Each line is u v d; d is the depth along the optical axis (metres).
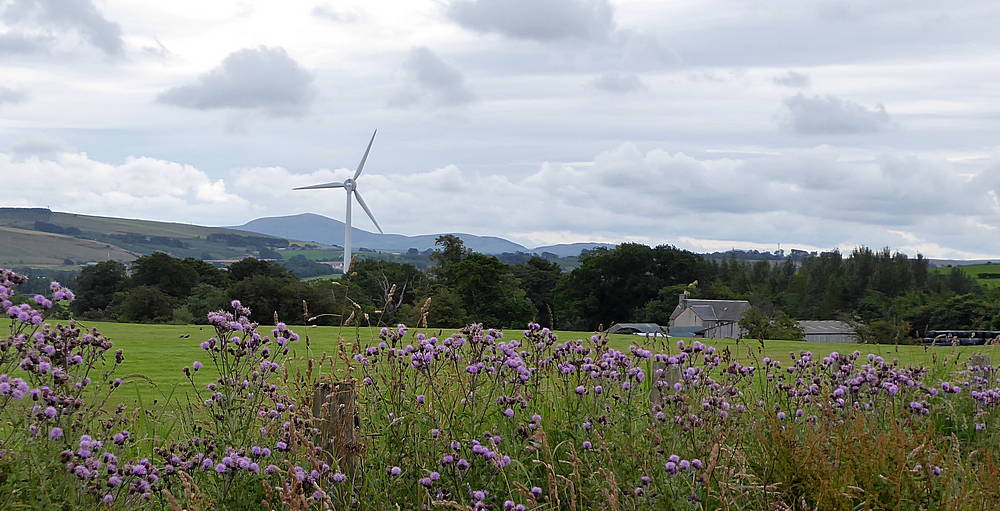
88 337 5.56
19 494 4.64
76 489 4.85
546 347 7.66
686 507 5.53
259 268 94.25
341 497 5.62
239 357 6.35
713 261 140.12
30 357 5.14
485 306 91.12
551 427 6.81
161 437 6.92
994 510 5.42
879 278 129.25
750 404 7.97
